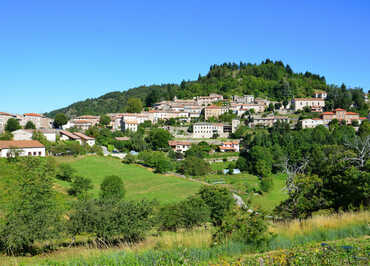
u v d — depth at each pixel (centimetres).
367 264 1217
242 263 1349
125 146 14462
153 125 19162
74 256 2047
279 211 3519
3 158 7962
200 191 4931
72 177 7906
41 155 9688
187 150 14138
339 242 1575
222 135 17438
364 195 2903
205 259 1489
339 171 3488
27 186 3494
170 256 1516
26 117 16075
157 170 10900
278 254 1423
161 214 3462
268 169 11212
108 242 2766
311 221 2152
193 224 3625
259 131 16562
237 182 10212
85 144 12481
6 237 2444
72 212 2939
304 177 3731
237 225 1839
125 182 9162
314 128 15062
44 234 2556
